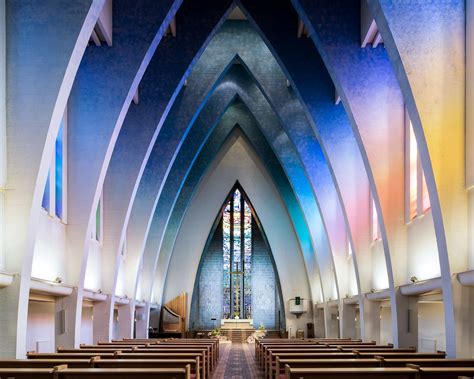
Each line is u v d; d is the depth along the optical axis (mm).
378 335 18844
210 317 38250
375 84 15578
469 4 10797
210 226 35188
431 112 10984
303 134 23844
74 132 15453
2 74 10828
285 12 19469
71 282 14945
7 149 10836
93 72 15586
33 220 10883
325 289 27422
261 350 18203
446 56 11055
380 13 11219
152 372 6590
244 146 34406
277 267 34688
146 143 19484
